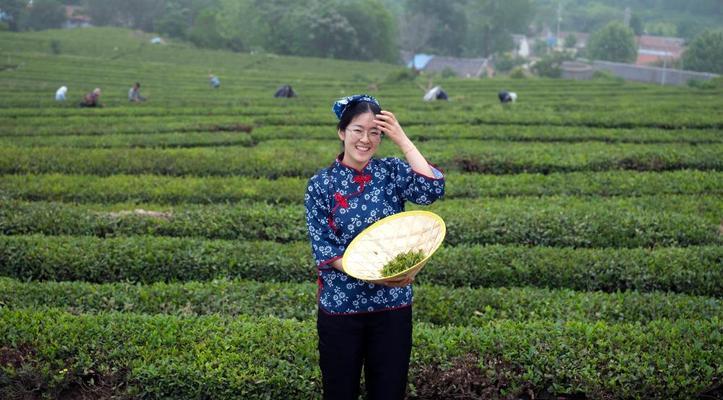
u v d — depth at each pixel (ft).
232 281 34.60
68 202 50.11
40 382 23.93
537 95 144.05
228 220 42.70
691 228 41.52
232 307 29.99
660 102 125.59
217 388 23.25
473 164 60.85
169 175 58.95
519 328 25.62
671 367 22.91
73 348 24.50
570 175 55.26
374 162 19.57
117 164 59.11
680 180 53.98
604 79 203.72
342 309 18.95
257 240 42.11
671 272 34.40
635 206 46.80
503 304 29.58
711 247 37.04
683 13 420.36
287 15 284.82
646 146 68.90
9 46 215.72
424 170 18.98
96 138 73.41
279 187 51.39
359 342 19.22
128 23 312.09
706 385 22.54
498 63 299.58
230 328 25.80
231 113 98.53
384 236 19.06
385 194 19.38
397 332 19.06
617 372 23.12
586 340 24.48
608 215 42.88
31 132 77.30
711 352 23.44
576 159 60.85
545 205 46.60
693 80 190.29
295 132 77.77
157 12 303.89
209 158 60.03
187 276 36.06
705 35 268.00
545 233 41.16
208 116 94.02
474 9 347.77
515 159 60.64
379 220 19.02
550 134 75.41
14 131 77.05
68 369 23.99
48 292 30.63
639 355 23.63
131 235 42.01
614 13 415.03
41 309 28.09
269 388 23.21
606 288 34.91
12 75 155.43
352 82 177.37
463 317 28.86
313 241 18.99
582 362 23.41
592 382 22.84
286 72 207.62
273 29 290.15
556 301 29.73
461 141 71.87
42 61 181.78
